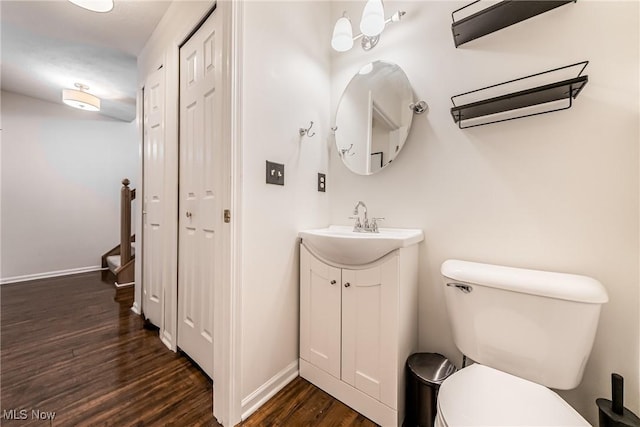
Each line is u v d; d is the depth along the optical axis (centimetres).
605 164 92
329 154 168
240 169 109
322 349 128
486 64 115
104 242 375
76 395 121
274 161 126
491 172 114
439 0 129
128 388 127
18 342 170
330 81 169
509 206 110
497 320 92
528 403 72
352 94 159
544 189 103
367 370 112
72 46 215
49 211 334
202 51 141
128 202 285
